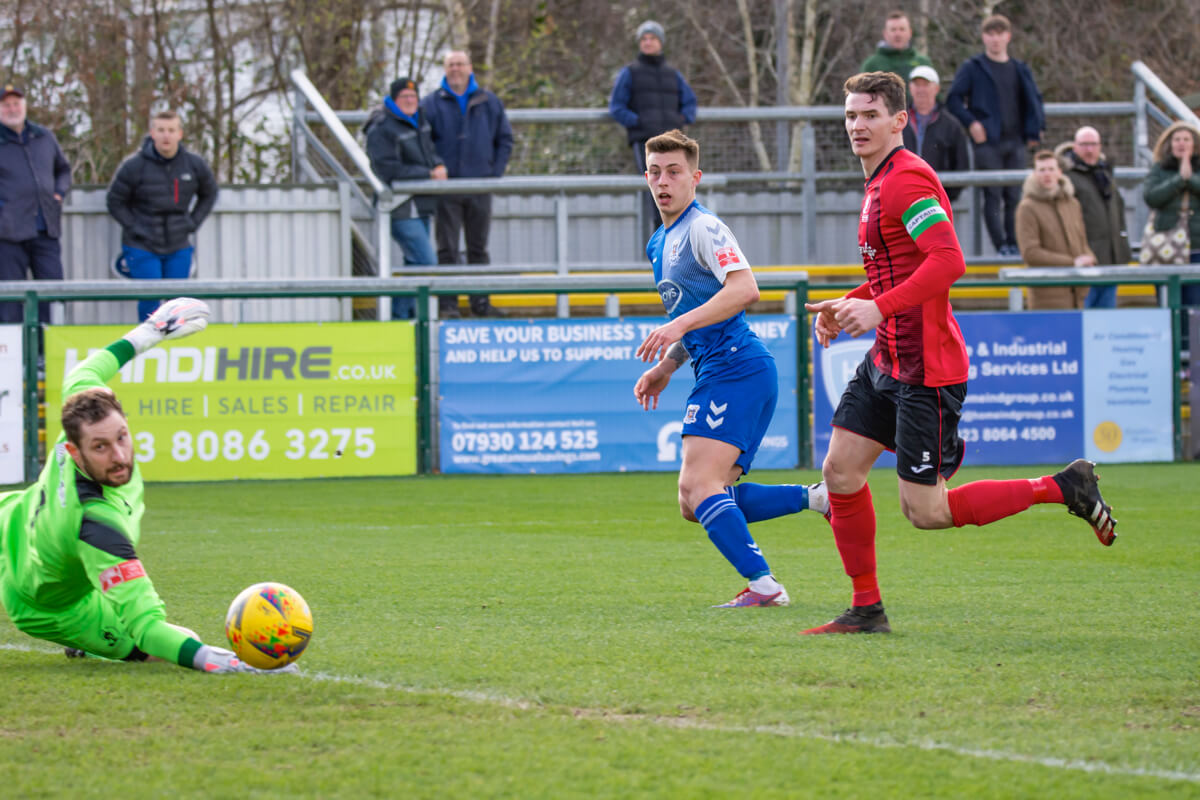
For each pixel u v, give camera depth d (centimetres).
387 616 1892
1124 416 4472
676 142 1994
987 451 4428
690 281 1984
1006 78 5191
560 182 4894
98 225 5031
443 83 4972
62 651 1664
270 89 8350
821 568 2402
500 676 1463
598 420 4400
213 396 4250
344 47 8275
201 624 1850
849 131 1739
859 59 10025
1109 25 9794
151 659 1579
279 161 7869
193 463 4247
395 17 8650
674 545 2739
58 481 1500
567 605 1992
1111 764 1121
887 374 1719
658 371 2130
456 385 4359
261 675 1474
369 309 5003
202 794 1053
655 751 1162
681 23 10456
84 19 7469
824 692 1381
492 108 5016
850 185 5897
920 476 1712
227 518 3278
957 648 1623
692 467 2006
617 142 5722
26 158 4462
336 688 1409
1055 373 4444
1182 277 4488
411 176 4825
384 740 1203
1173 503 3391
